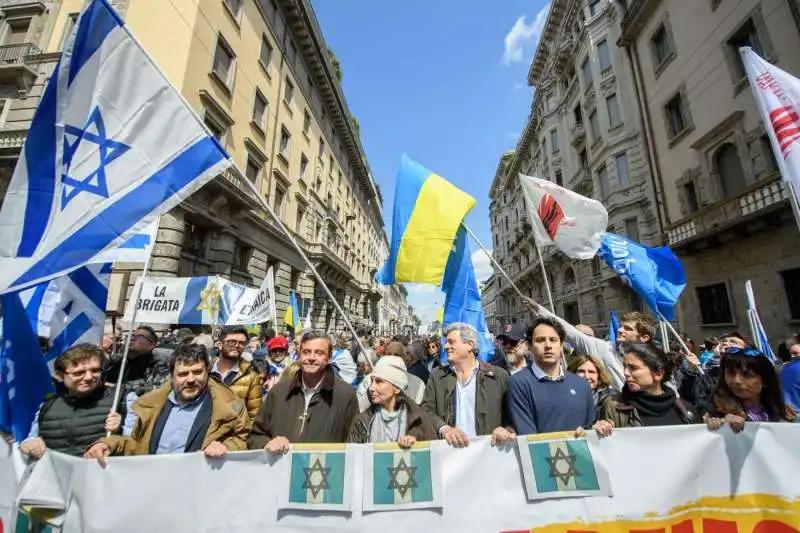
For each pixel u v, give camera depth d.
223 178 12.87
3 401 2.17
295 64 22.03
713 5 11.77
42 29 14.20
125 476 2.09
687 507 2.03
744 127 10.64
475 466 2.15
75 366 2.46
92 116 2.57
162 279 6.73
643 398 2.46
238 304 6.99
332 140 29.64
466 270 4.09
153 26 12.69
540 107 29.09
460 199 3.92
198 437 2.37
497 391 2.75
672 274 4.99
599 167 18.81
